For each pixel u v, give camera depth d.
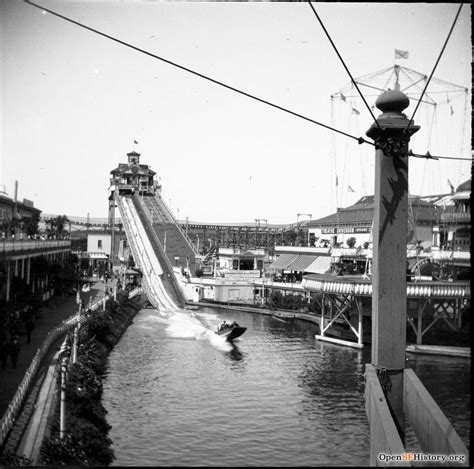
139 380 47.84
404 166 20.77
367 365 22.67
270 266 118.38
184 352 60.94
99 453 28.41
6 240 54.41
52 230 108.69
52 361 40.38
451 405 40.72
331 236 116.75
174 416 38.16
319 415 39.12
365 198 117.38
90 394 35.94
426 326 70.56
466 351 59.41
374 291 21.84
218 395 43.84
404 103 20.14
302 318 88.88
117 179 192.38
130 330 75.00
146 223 157.88
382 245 21.22
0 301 46.22
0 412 28.36
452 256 74.06
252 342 68.62
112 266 151.00
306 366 55.22
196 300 109.88
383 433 17.42
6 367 38.47
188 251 141.12
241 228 191.62
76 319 58.84
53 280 84.44
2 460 21.56
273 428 36.34
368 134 21.09
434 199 92.69
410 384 20.98
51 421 28.44
